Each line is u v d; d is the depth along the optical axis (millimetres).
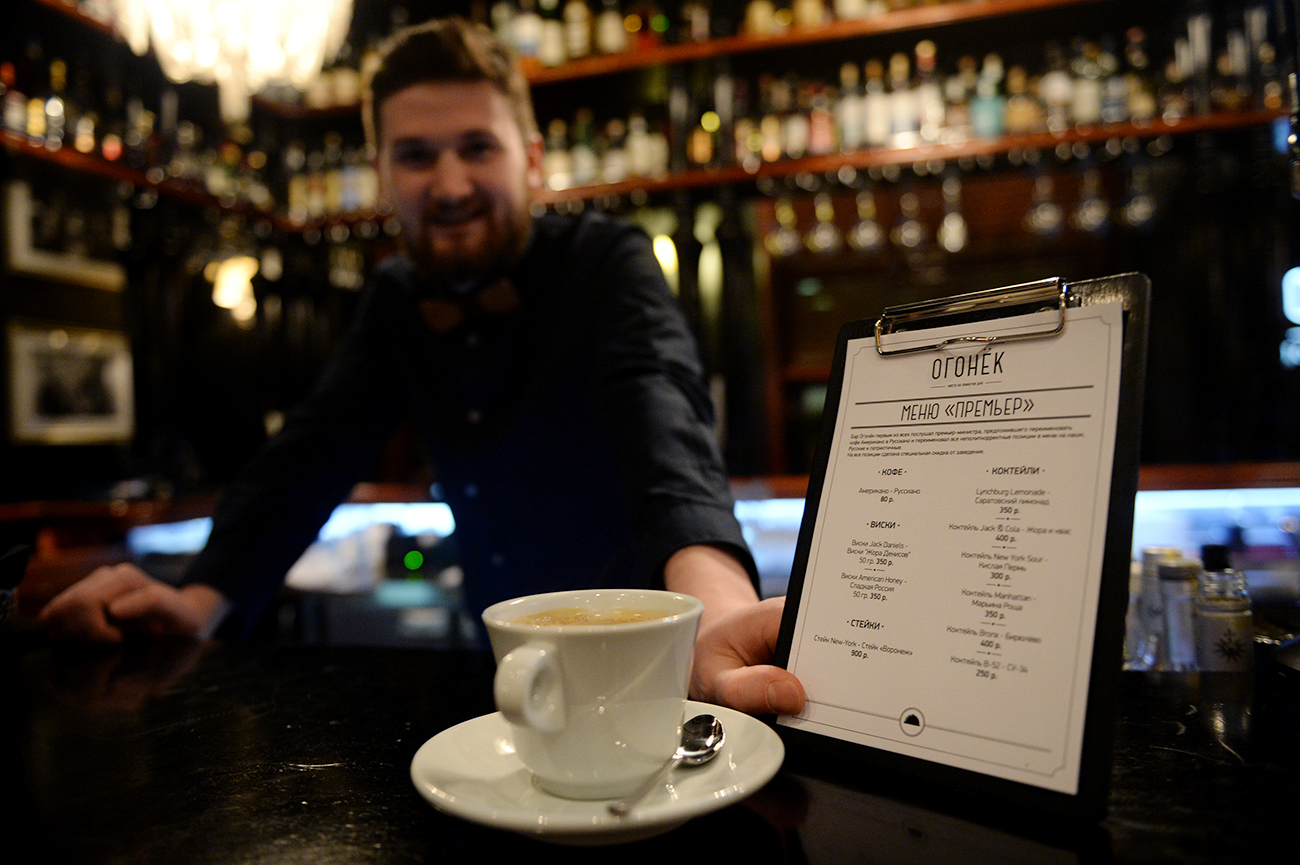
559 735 440
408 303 1408
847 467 552
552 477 1337
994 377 499
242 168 3244
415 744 583
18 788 521
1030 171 2873
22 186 2764
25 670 838
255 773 535
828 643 522
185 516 2691
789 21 3002
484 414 1367
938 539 497
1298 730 528
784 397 3451
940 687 469
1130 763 487
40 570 2266
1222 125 2555
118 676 804
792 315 3467
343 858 417
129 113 2842
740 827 431
